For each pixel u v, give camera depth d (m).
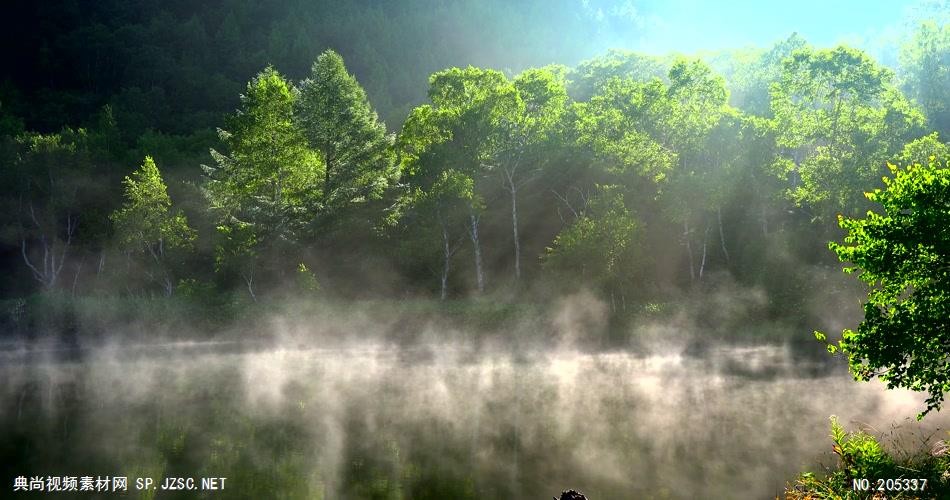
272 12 189.38
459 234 58.09
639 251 49.78
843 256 11.92
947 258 10.99
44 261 71.50
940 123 69.19
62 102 131.62
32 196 69.25
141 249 61.47
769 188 55.75
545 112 59.78
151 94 131.88
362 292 57.09
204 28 177.50
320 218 55.31
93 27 157.62
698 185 52.47
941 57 72.69
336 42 170.12
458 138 56.56
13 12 164.12
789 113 57.72
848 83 55.50
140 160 75.75
